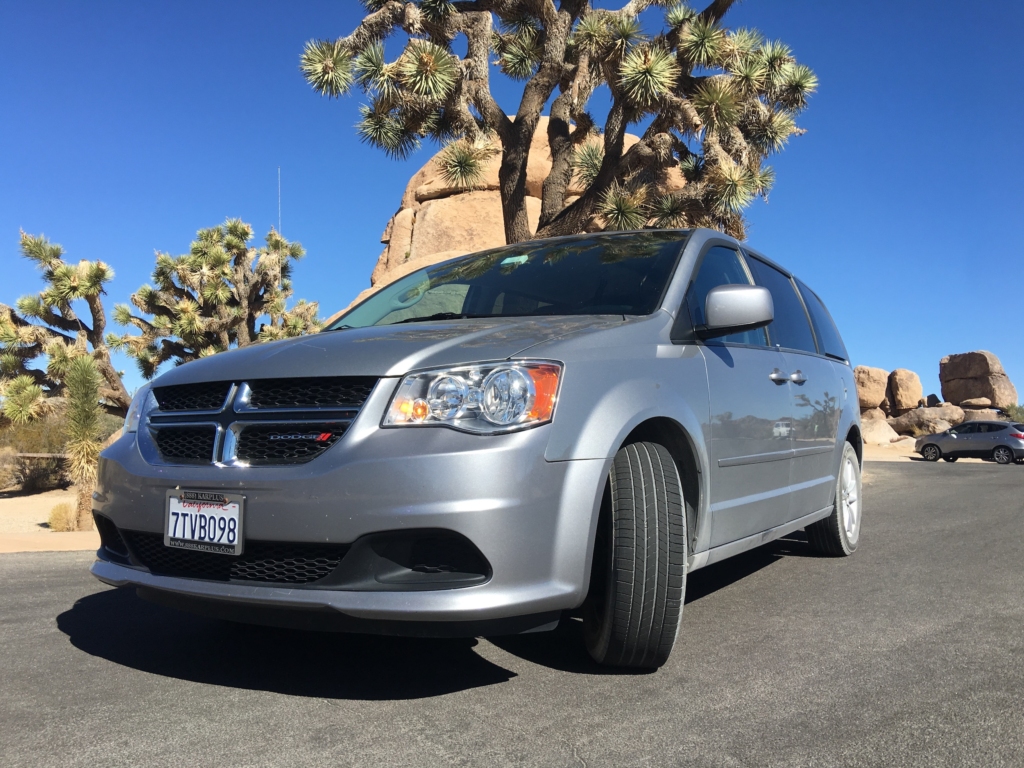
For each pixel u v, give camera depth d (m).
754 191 10.30
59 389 16.70
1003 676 2.42
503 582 2.09
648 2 11.82
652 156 10.69
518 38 13.15
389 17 10.27
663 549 2.32
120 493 2.50
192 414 2.45
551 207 11.12
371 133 10.63
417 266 17.83
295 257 20.88
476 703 2.17
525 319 2.77
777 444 3.42
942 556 4.70
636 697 2.22
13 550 5.69
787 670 2.47
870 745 1.89
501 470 2.10
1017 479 12.73
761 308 2.84
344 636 2.87
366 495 2.09
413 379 2.21
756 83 11.11
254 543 2.22
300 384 2.31
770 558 4.66
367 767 1.77
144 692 2.27
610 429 2.30
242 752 1.85
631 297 2.99
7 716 2.08
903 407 40.44
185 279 18.70
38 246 17.05
